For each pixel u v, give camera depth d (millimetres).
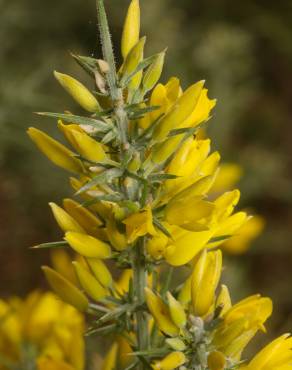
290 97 1201
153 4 1007
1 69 906
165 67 982
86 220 324
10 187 883
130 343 332
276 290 966
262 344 747
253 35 1218
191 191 311
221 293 321
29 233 890
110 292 331
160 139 311
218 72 994
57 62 962
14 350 425
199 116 319
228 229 323
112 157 320
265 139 1153
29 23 1019
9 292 865
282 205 1022
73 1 1041
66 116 306
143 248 323
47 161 890
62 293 332
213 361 301
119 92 309
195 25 1152
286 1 1235
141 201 310
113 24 1038
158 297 311
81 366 372
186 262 318
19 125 853
